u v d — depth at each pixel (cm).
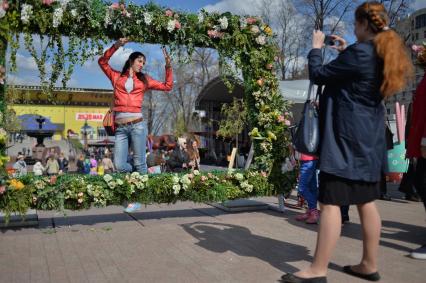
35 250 466
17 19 527
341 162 330
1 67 520
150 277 373
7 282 360
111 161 1980
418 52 480
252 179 668
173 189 601
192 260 425
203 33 648
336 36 381
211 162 3038
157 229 573
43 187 540
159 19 598
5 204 514
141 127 611
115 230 568
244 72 711
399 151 905
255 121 719
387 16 347
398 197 958
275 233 552
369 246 357
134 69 606
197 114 3206
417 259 430
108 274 382
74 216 671
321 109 354
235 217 669
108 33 586
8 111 574
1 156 519
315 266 344
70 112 4141
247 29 678
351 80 334
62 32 559
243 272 386
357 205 363
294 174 690
